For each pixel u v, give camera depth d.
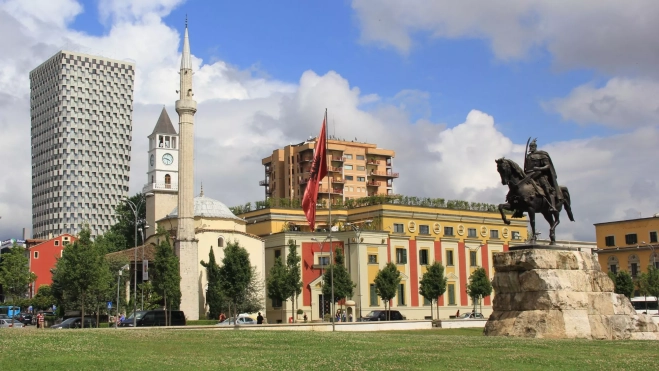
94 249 79.19
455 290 113.25
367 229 104.25
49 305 117.25
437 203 115.81
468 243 116.69
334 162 180.38
